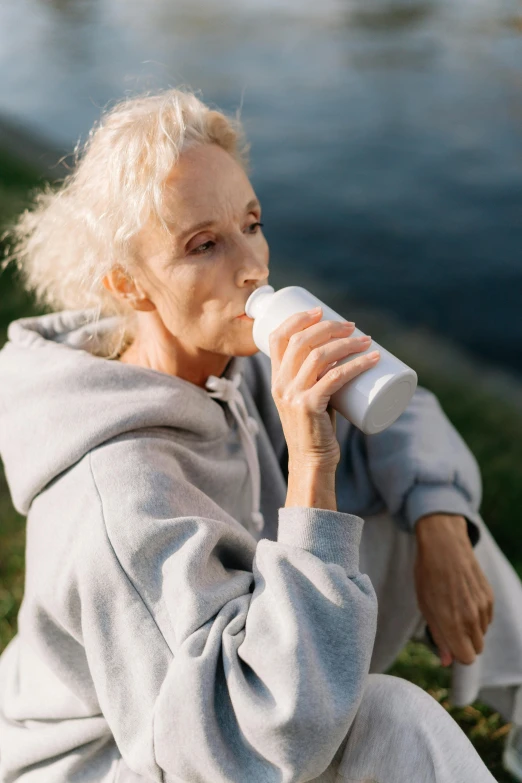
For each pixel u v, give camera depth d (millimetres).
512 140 13211
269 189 11867
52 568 1334
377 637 1863
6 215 5367
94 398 1418
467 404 3961
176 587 1237
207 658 1184
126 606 1259
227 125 1451
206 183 1368
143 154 1373
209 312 1419
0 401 1511
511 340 7797
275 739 1132
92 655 1284
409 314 8523
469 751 1231
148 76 1929
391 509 1750
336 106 15031
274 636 1183
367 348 1296
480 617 1673
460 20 20328
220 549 1364
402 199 11461
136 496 1294
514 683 1796
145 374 1461
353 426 1839
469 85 15773
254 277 1397
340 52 18359
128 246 1410
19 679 1562
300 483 1304
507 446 3488
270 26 21031
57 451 1372
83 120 13828
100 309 1644
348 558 1264
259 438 1718
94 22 22109
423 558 1691
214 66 17703
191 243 1381
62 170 7395
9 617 2326
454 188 11727
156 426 1428
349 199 11500
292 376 1294
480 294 8852
